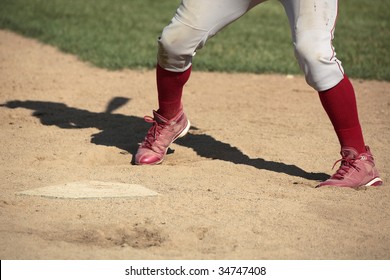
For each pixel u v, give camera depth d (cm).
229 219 1394
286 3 1565
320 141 1972
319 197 1530
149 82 2700
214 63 2975
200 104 2394
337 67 1559
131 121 2169
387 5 4603
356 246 1297
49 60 3009
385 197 1550
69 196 1488
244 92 2577
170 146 1914
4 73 2744
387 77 2805
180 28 1616
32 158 1773
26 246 1259
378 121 2206
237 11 1620
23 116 2181
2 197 1488
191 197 1505
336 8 1557
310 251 1272
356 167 1609
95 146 1886
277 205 1470
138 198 1492
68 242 1290
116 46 3266
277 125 2139
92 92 2520
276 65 2969
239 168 1727
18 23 3741
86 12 4166
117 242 1305
